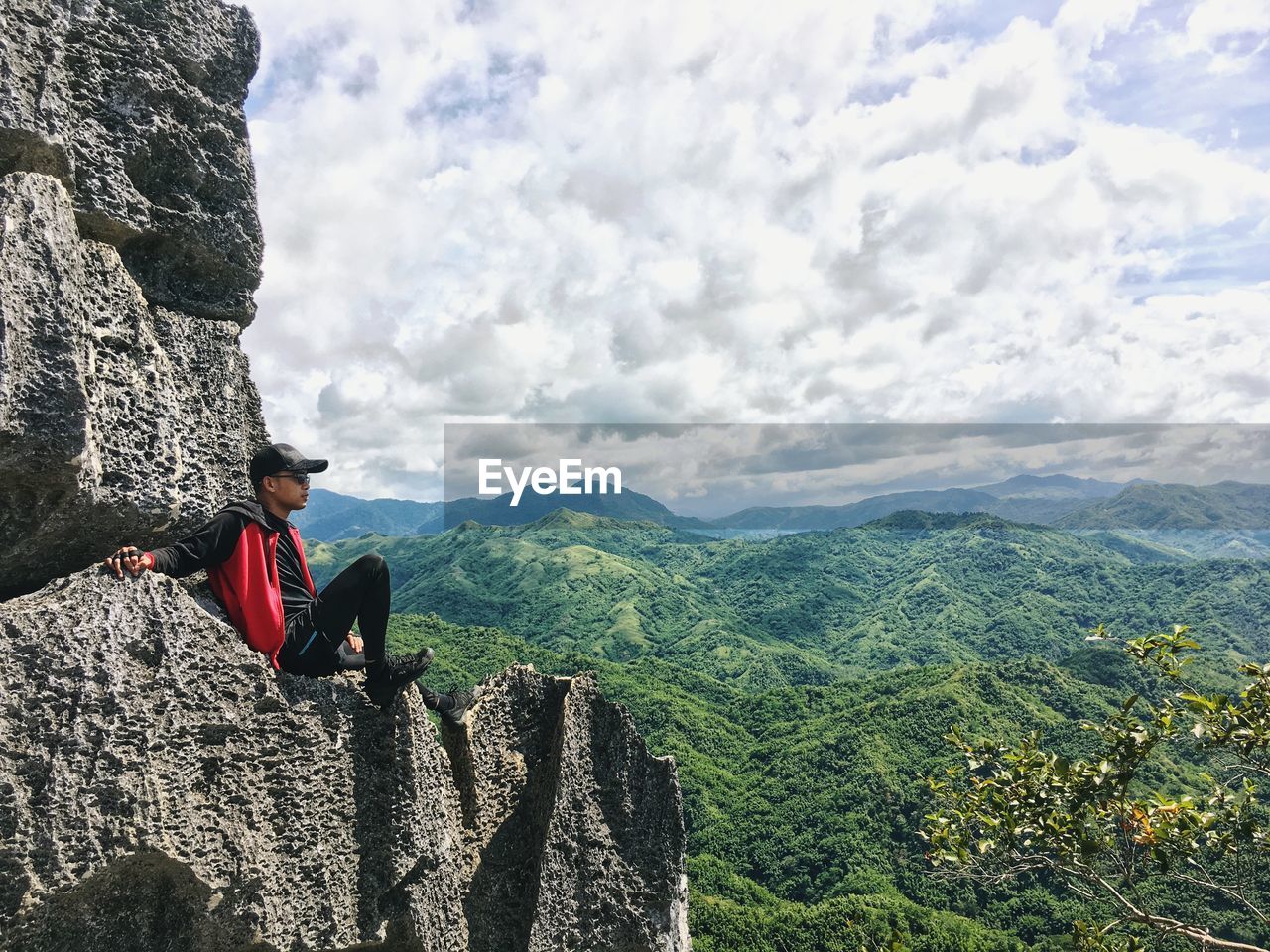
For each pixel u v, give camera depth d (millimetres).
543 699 5910
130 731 3688
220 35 4992
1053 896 68688
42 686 3504
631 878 5371
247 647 4207
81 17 4289
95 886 3676
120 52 4457
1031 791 8359
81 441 3709
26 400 3572
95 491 3910
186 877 3838
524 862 5473
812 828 89688
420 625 123938
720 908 68938
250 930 4008
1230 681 111312
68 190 4168
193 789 3900
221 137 5008
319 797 4359
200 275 5098
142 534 4305
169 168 4766
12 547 3883
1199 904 50375
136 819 3635
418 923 4770
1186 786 72500
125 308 4184
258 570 4312
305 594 4621
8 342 3510
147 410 4215
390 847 4598
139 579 3863
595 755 5500
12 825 3361
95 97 4336
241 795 4051
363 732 4641
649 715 120625
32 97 4012
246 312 5352
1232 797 8273
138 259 4785
